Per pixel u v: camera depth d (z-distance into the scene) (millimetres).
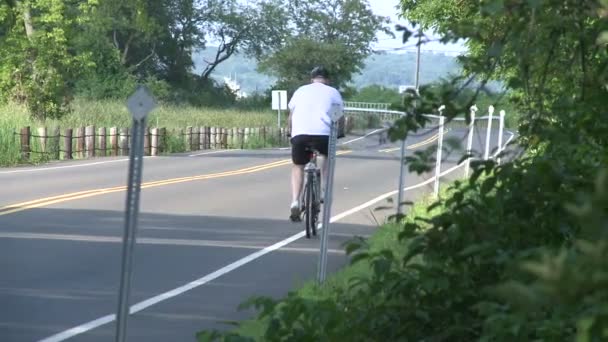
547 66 14242
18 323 24531
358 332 15133
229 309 26812
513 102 15039
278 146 148875
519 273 12656
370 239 32938
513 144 14812
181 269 32938
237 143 138500
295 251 37406
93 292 28656
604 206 7297
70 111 122438
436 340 14750
